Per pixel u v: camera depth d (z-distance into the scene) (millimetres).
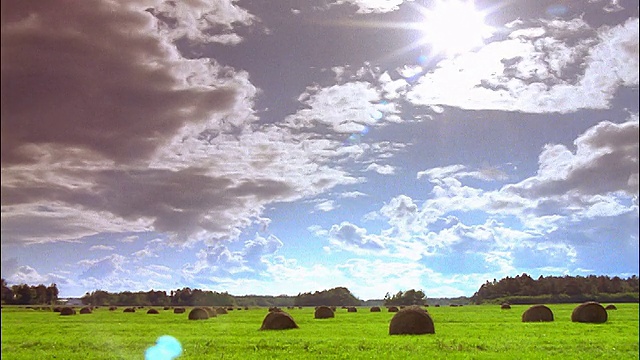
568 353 31812
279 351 33188
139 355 32938
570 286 171625
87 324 63625
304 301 183250
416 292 179375
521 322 61562
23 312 109125
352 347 34750
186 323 64938
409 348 34094
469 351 32719
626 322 59625
